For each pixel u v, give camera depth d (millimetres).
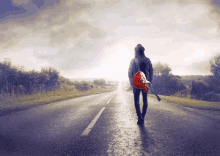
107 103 8289
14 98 9922
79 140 2695
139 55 3684
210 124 3715
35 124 3857
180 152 2172
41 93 13773
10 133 3121
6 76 11031
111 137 2840
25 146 2432
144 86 3387
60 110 6039
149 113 5125
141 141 2619
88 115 4969
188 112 5324
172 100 9383
